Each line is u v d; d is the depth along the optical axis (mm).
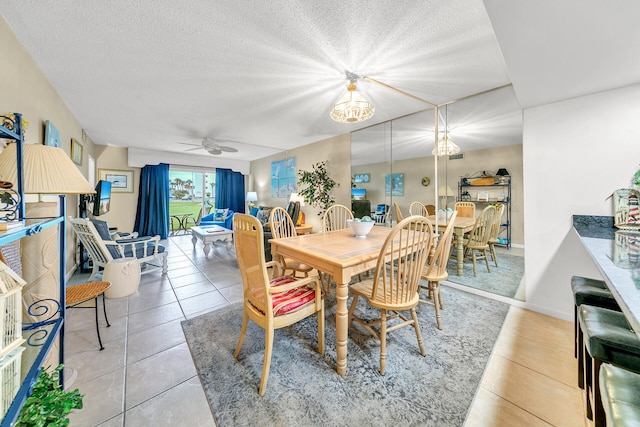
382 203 3771
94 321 2045
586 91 1830
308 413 1192
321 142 4879
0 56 1493
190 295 2617
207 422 1146
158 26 1596
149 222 5852
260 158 7082
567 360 1550
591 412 1128
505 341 1759
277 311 1411
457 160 2867
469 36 1681
